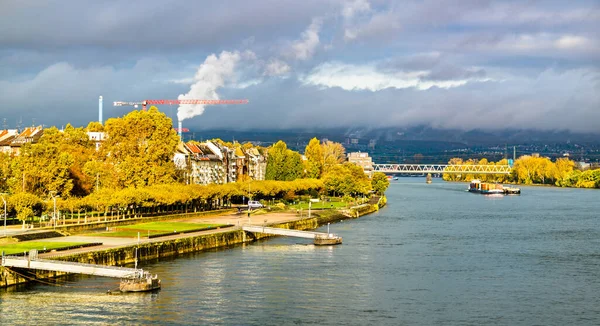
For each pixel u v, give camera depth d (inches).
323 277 7726.4
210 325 5841.5
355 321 6018.7
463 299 6811.0
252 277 7652.6
